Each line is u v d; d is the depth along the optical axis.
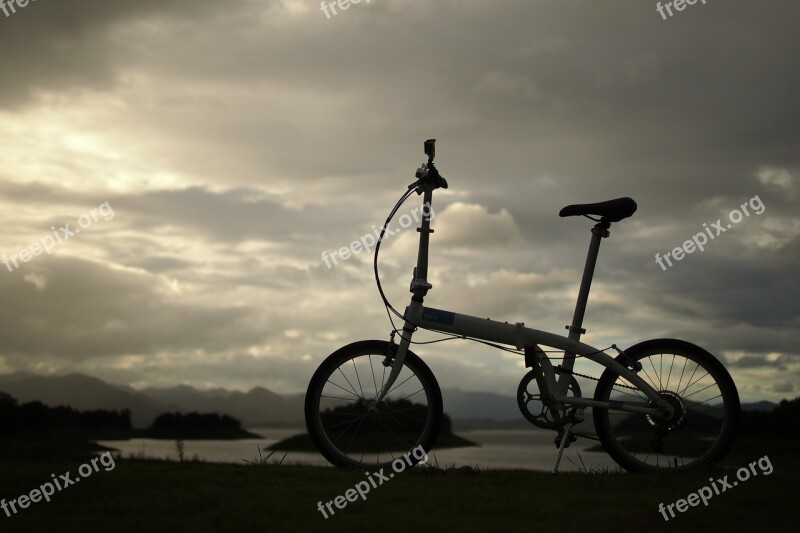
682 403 3.88
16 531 2.39
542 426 3.92
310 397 4.01
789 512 2.73
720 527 2.48
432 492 3.07
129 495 3.04
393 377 4.01
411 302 4.04
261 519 2.50
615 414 3.93
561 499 2.89
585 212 3.95
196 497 2.92
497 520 2.51
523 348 3.94
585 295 3.98
